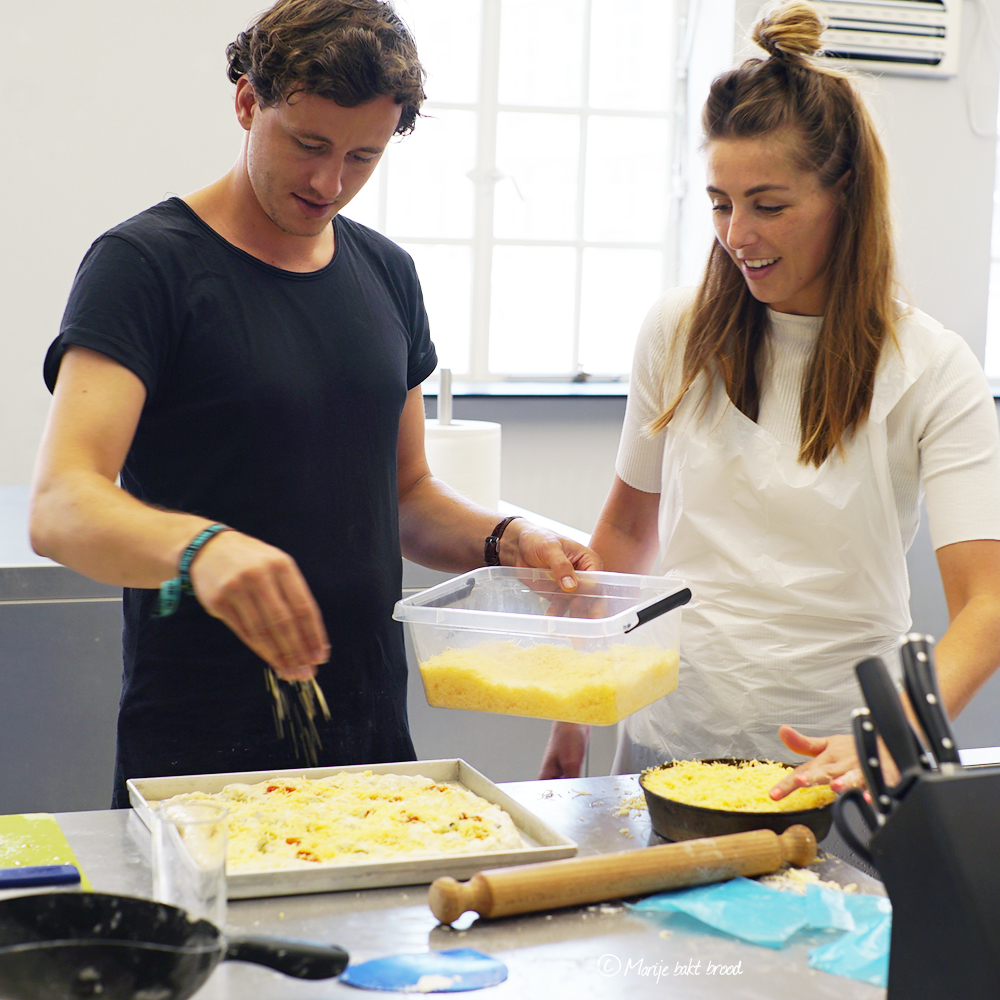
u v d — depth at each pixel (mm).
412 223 3254
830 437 1446
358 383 1357
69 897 760
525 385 3270
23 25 2635
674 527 1599
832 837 1181
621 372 3490
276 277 1322
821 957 873
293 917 927
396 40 1189
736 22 2842
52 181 2717
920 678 728
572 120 3326
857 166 1380
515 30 3238
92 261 1223
